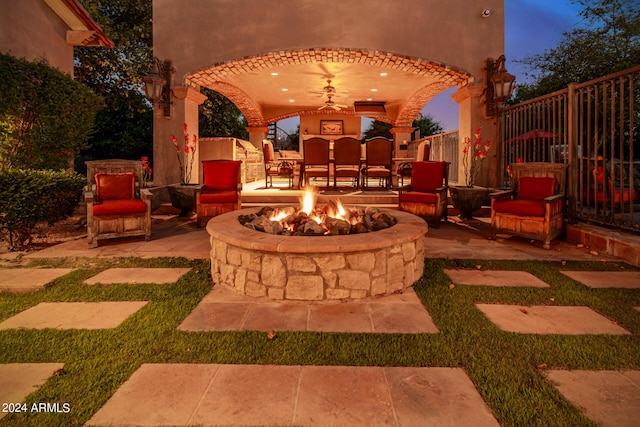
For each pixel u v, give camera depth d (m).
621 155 4.34
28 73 5.68
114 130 14.04
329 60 7.73
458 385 1.79
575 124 4.98
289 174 9.52
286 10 7.32
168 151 7.47
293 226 3.77
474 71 7.32
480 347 2.15
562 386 1.78
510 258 4.12
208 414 1.57
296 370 1.92
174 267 3.79
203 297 2.99
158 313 2.63
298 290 2.88
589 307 2.76
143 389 1.75
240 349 2.12
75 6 7.03
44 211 4.66
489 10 7.15
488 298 2.93
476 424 1.52
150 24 11.39
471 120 7.31
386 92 11.92
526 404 1.64
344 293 2.89
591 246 4.54
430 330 2.38
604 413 1.58
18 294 3.06
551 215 4.62
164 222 6.44
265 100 13.39
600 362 1.99
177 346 2.16
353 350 2.12
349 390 1.74
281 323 2.50
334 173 8.22
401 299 2.94
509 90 6.64
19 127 5.71
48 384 1.78
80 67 10.70
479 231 5.68
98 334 2.30
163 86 7.31
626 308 2.72
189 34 7.40
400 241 3.03
